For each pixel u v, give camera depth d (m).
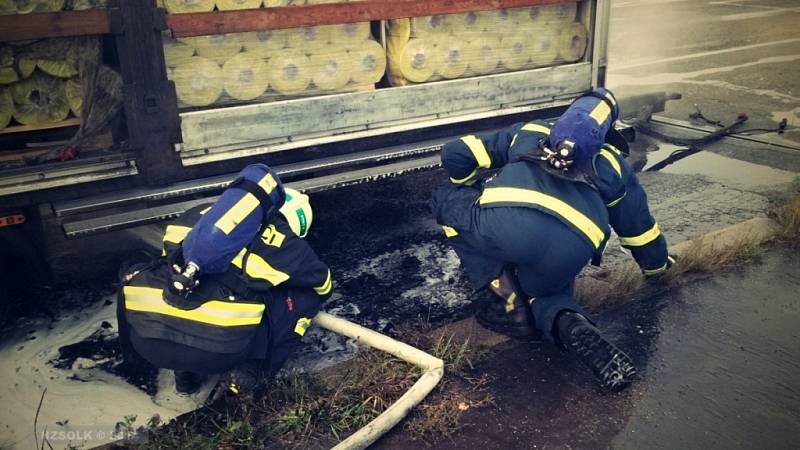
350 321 3.11
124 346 2.64
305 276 2.54
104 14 2.96
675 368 2.71
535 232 2.49
